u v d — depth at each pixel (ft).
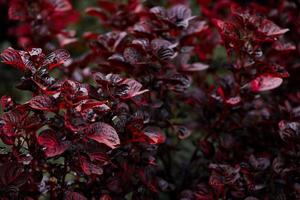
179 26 3.30
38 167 2.86
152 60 3.11
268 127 3.38
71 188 2.96
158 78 3.20
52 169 2.99
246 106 3.45
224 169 2.97
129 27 3.84
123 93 2.83
